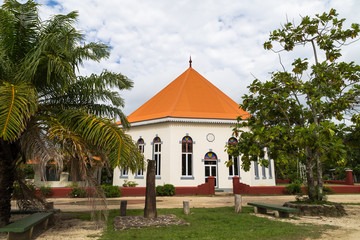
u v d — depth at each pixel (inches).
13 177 295.0
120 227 289.4
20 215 379.2
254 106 446.3
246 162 429.7
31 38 286.5
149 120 856.3
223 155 826.8
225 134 844.6
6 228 213.8
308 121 452.1
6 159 279.3
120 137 254.5
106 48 313.4
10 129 195.5
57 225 312.7
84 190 291.0
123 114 354.0
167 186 692.1
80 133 261.4
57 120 257.9
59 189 639.8
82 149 248.8
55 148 234.4
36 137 240.2
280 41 450.9
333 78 401.7
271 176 923.4
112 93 342.6
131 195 680.4
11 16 270.1
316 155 406.6
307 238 247.4
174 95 963.3
